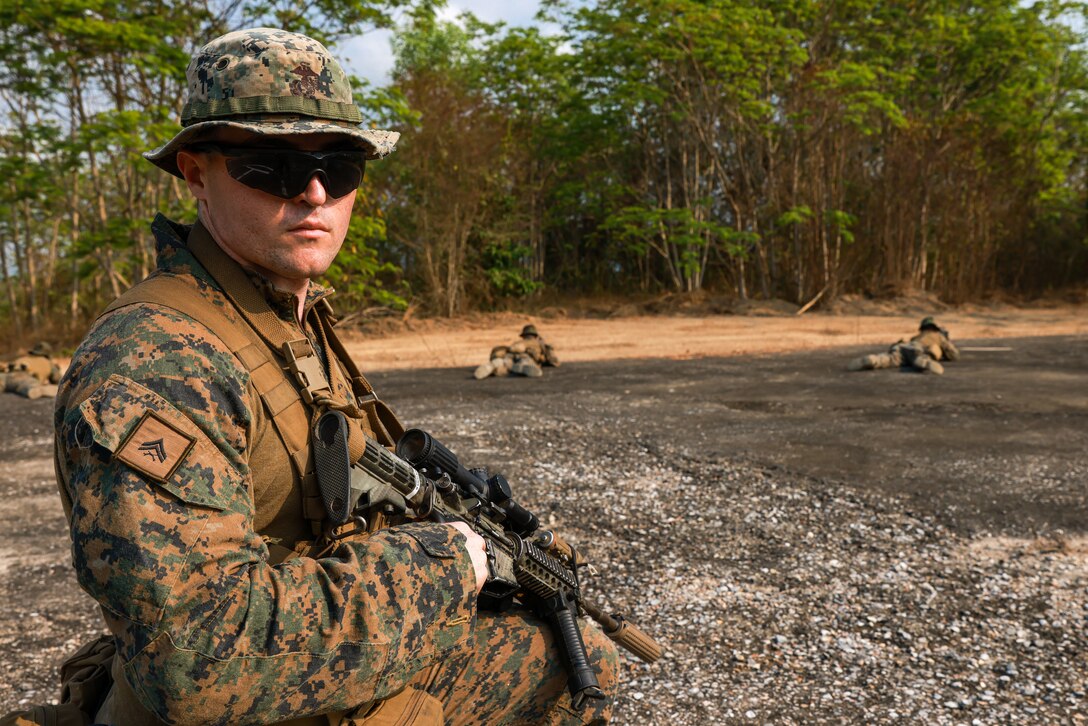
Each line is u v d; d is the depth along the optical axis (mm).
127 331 1064
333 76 1222
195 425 1038
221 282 1184
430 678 1312
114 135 14195
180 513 991
